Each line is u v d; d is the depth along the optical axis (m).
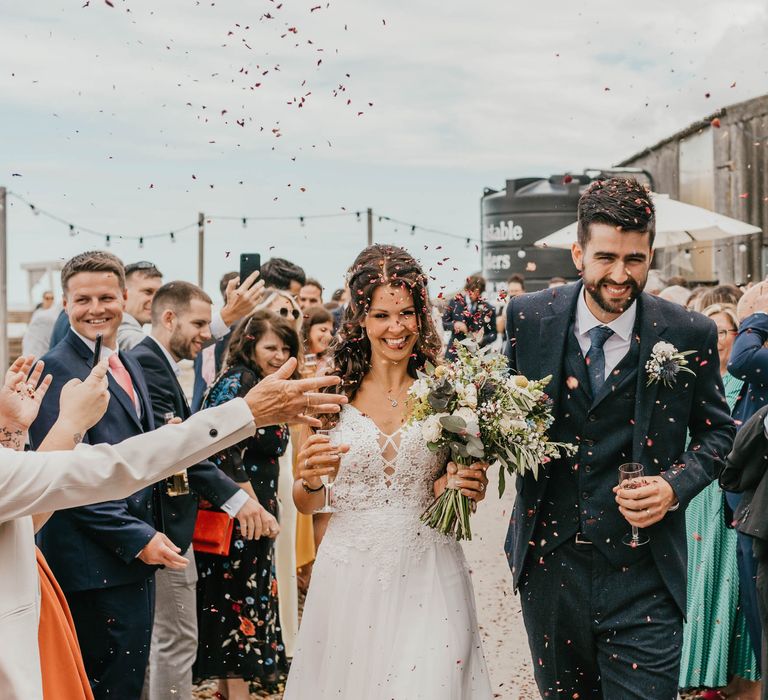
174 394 4.32
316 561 3.48
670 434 3.20
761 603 3.81
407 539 3.36
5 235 10.27
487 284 16.42
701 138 12.43
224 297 6.90
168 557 3.62
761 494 3.74
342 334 3.49
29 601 2.57
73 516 3.59
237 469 4.61
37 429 3.64
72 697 2.74
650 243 3.08
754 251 11.39
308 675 3.42
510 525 3.55
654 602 3.18
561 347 3.24
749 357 4.46
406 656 3.24
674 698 3.17
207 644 4.59
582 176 15.77
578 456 3.22
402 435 3.40
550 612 3.27
